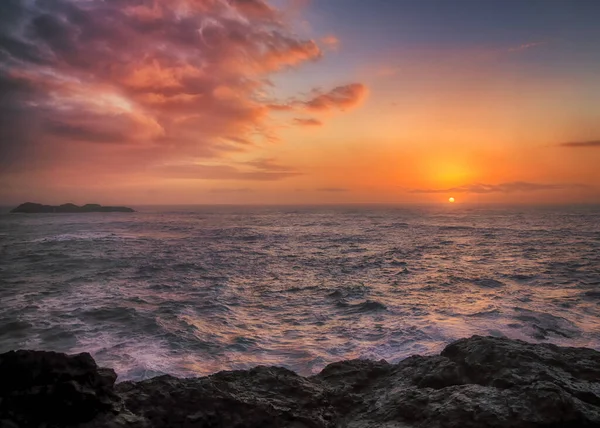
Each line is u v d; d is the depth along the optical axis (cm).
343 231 6531
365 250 3828
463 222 9119
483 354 558
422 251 3712
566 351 604
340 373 619
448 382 538
